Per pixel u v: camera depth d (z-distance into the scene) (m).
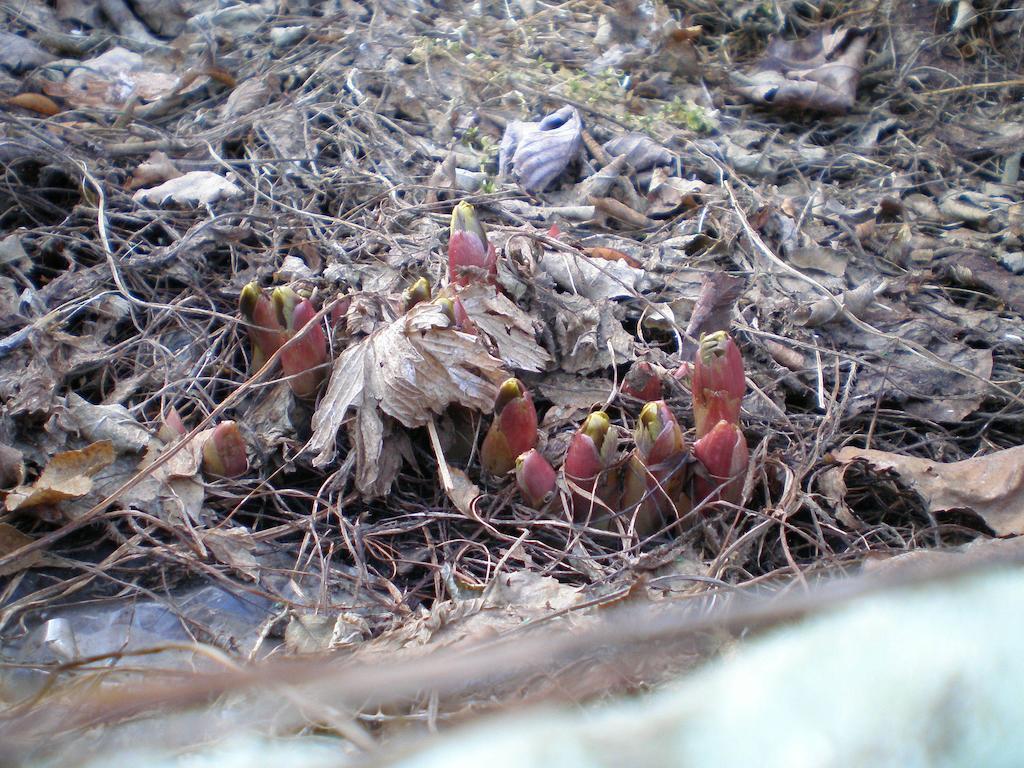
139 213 0.54
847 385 0.45
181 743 0.23
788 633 0.15
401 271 0.49
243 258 0.52
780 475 0.39
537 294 0.45
